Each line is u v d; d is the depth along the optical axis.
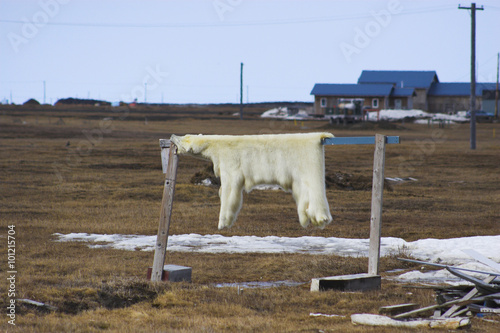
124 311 23.50
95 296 25.36
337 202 68.44
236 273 32.69
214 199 68.69
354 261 34.88
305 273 32.22
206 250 39.59
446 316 22.70
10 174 90.19
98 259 35.69
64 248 39.69
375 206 28.92
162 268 29.66
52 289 25.42
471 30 128.75
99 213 58.12
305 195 28.91
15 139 149.75
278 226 51.00
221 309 24.06
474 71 134.12
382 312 23.45
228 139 30.03
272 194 70.94
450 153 130.88
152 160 113.81
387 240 43.50
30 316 22.14
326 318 22.69
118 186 80.31
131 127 198.38
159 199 69.12
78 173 94.56
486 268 33.72
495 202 69.44
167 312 23.67
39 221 52.22
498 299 23.81
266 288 28.53
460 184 88.69
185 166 105.81
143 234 47.16
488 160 118.62
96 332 20.20
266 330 20.72
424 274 32.41
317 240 43.62
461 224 53.38
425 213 60.50
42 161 108.06
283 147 29.42
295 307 24.84
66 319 21.84
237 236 45.75
